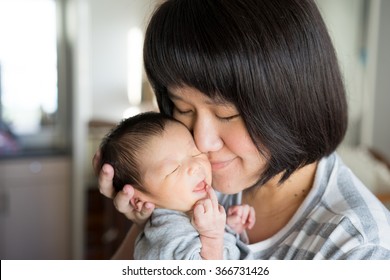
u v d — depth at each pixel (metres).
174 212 0.98
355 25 4.12
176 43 0.78
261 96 0.77
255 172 0.88
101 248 3.47
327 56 0.86
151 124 0.98
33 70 3.11
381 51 3.99
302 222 0.90
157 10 0.85
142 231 1.03
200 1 0.79
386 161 2.85
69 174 3.17
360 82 4.06
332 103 0.88
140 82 4.26
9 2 2.99
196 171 0.95
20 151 3.11
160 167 0.95
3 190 3.01
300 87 0.81
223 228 0.92
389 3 3.94
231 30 0.75
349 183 0.89
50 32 3.09
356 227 0.80
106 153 1.03
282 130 0.81
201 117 0.84
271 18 0.78
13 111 3.11
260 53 0.76
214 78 0.76
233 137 0.83
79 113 3.08
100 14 4.07
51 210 3.16
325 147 0.89
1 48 3.02
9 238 3.07
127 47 4.19
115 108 4.25
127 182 1.00
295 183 0.94
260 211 0.99
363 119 4.04
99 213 3.74
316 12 0.86
